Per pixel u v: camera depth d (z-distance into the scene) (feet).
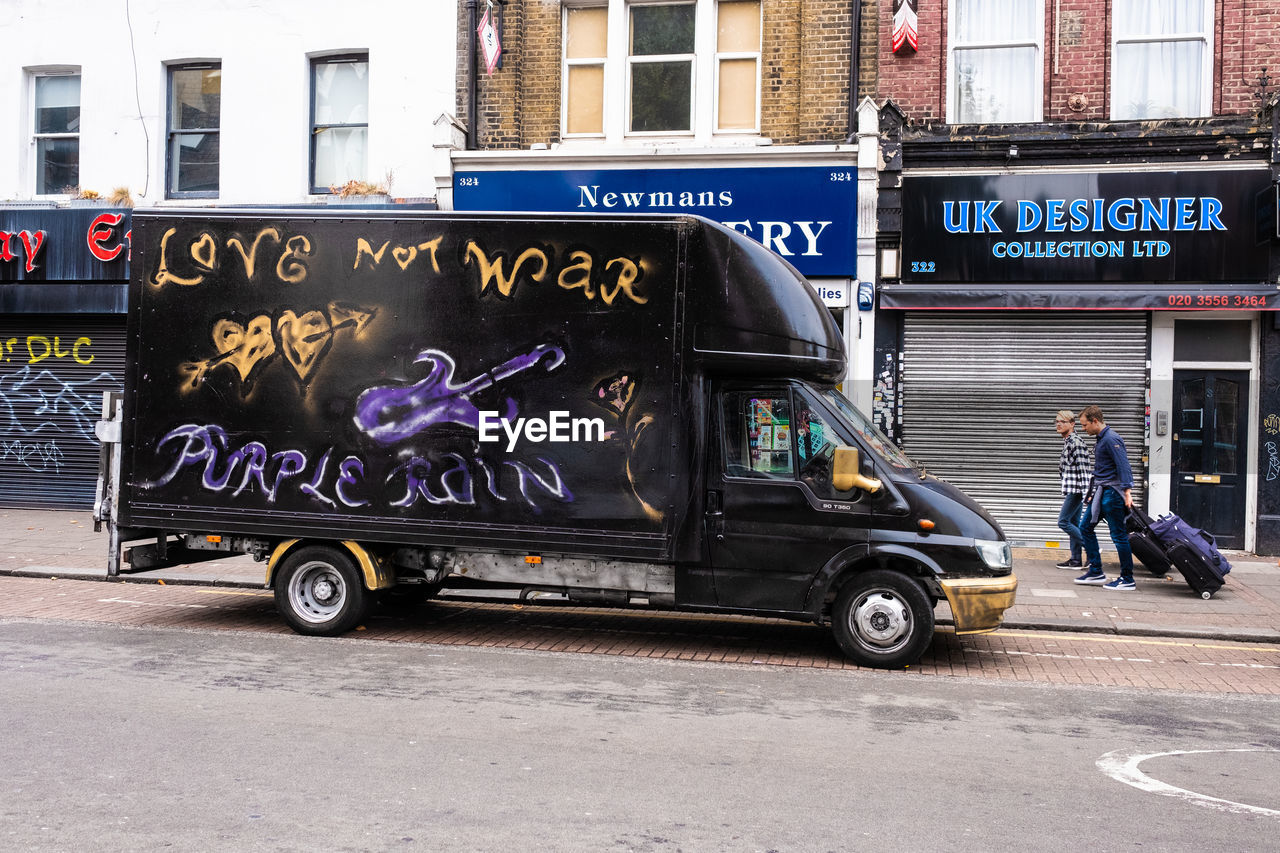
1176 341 42.47
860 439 24.63
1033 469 43.47
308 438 26.21
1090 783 16.49
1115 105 43.68
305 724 18.74
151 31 51.55
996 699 22.04
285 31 50.34
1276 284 41.06
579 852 13.23
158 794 15.03
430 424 25.57
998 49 44.55
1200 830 14.47
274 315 26.35
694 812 14.78
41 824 13.84
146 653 24.40
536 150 46.65
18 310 50.98
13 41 52.70
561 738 18.28
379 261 25.82
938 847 13.66
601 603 26.07
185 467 26.86
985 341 43.60
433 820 14.21
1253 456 41.91
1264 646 28.14
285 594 27.02
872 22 45.14
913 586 24.16
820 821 14.52
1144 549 36.06
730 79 47.50
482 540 25.30
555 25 48.42
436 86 49.08
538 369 25.02
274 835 13.56
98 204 51.29
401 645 26.08
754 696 21.76
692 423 24.43
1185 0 43.19
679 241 24.41
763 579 24.80
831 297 44.32
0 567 36.17
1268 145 41.01
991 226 43.06
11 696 20.21
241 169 50.85
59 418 51.98
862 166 43.60
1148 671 25.13
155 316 27.02
